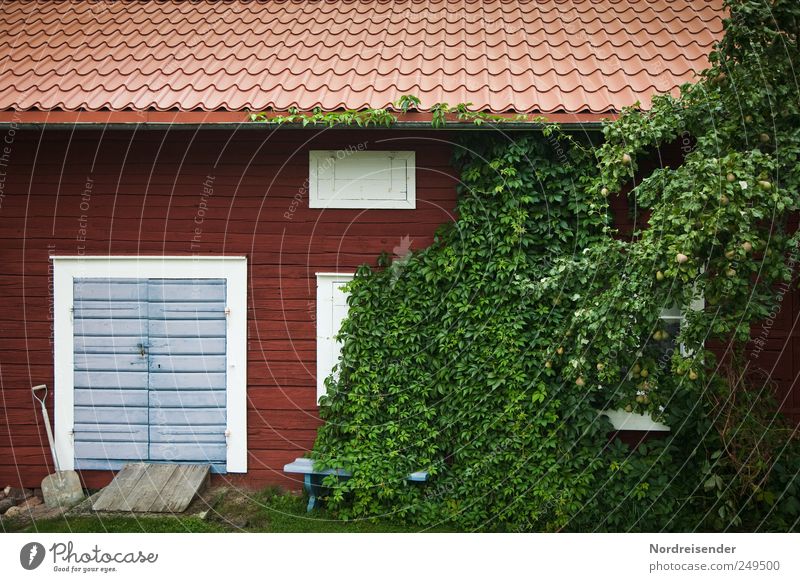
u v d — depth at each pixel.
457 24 8.70
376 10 9.14
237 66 7.79
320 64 7.80
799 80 5.80
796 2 5.80
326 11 9.13
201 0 9.58
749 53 5.86
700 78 7.13
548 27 8.47
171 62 7.88
